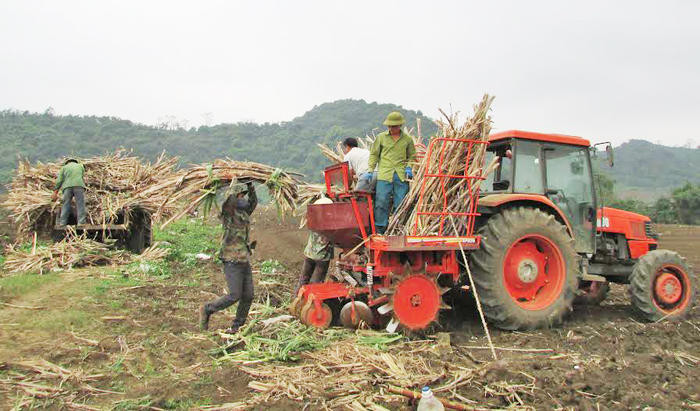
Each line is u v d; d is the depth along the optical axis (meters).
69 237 8.27
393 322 4.82
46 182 9.32
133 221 9.12
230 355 4.15
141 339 4.55
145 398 3.32
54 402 3.29
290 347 4.20
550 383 3.66
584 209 6.22
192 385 3.57
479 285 5.26
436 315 4.94
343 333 4.81
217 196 4.89
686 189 35.81
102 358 4.09
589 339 5.00
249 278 4.78
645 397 3.47
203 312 4.68
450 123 5.14
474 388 3.58
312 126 113.12
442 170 5.10
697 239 18.69
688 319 6.13
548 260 5.69
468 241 5.12
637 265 6.16
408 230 5.10
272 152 82.06
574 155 6.24
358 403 3.24
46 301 5.46
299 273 8.32
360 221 5.02
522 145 5.82
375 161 5.31
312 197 6.18
